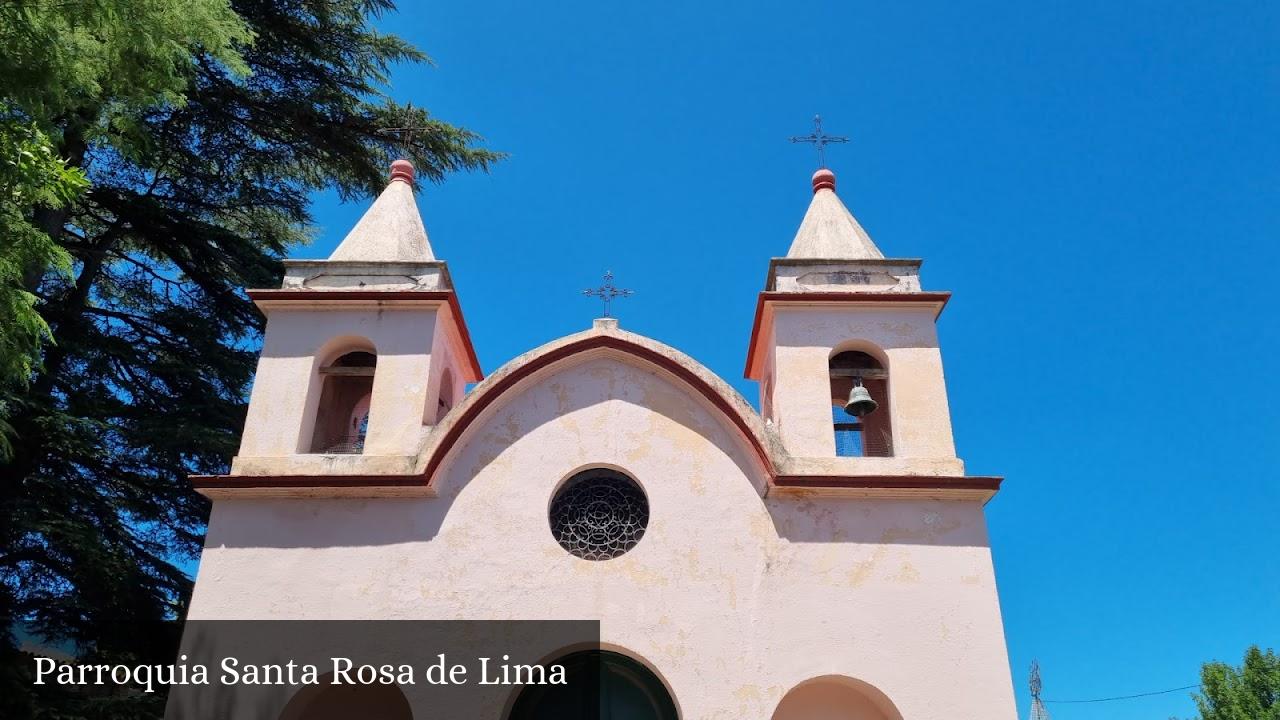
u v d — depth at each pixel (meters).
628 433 11.65
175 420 16.23
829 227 13.88
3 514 13.73
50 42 8.41
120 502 15.94
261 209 20.77
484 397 11.57
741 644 10.41
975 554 10.99
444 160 20.39
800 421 11.91
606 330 12.12
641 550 10.91
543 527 11.08
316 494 11.30
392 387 12.19
